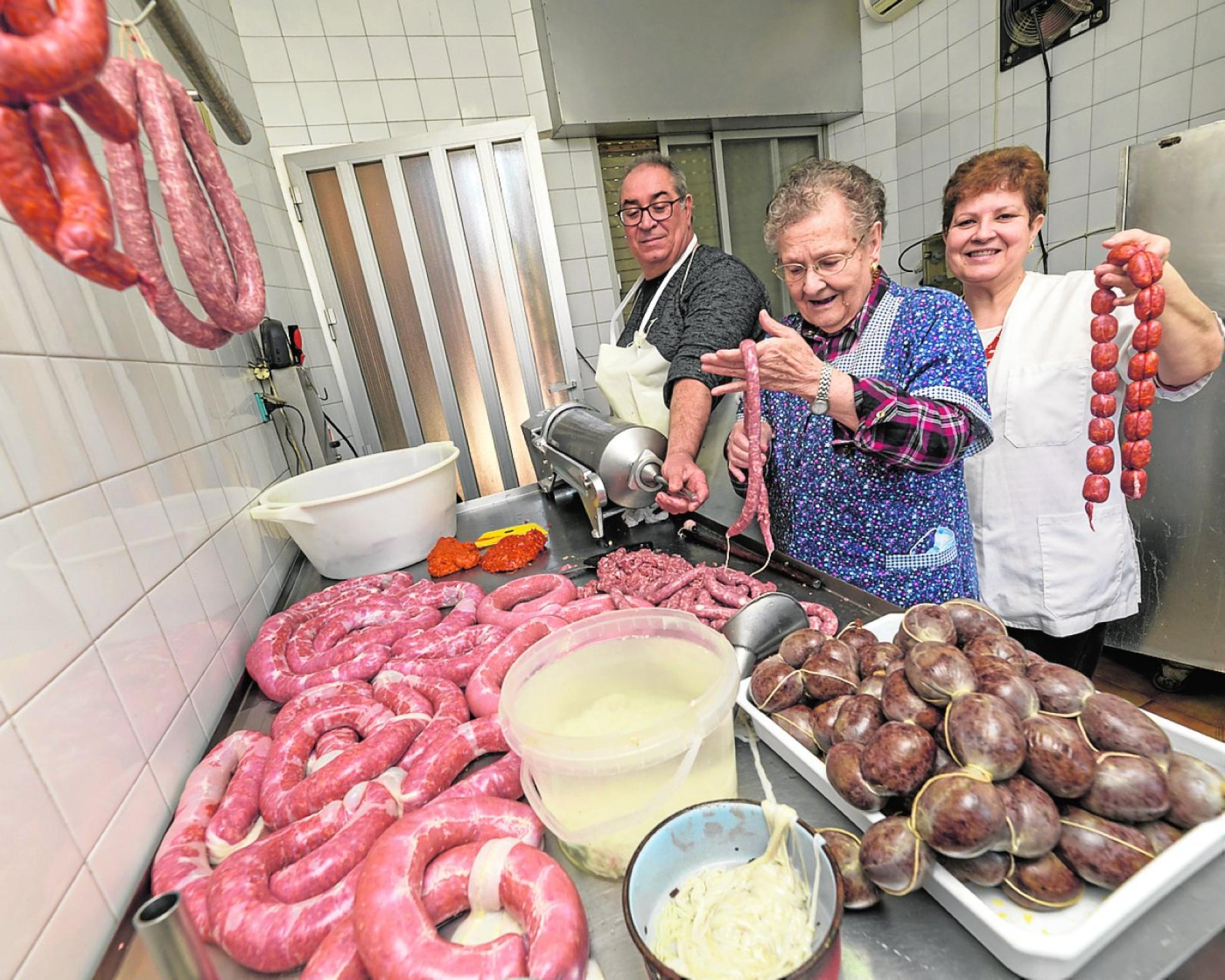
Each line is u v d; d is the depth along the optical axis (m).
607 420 1.64
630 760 0.55
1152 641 1.93
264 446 1.67
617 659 0.76
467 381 2.76
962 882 0.50
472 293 2.65
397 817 0.70
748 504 1.06
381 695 0.97
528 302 2.72
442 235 2.60
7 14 0.40
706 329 1.54
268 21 2.46
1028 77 2.62
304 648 1.13
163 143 0.58
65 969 0.54
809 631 0.76
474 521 1.93
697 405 1.45
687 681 0.72
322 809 0.72
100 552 0.77
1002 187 1.38
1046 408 1.44
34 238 0.45
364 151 2.45
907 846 0.48
